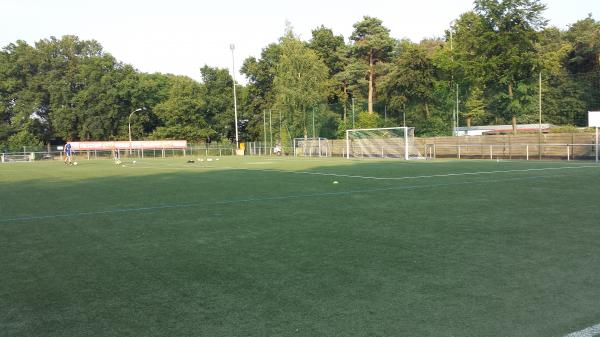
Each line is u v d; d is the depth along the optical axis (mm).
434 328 3541
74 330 3695
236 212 9844
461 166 23703
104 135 71500
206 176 21000
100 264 5797
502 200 10484
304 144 52688
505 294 4273
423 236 6891
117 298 4457
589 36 49125
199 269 5418
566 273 4879
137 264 5738
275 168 26141
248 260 5770
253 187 15133
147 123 76938
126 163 39375
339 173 20531
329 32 67062
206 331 3594
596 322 3607
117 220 9234
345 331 3516
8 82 68500
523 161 28031
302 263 5547
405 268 5207
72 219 9531
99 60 70562
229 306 4137
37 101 68938
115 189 15688
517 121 39375
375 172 20609
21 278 5250
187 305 4195
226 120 75062
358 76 59219
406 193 12336
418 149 39719
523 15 35656
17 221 9414
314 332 3512
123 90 70250
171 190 14875
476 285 4551
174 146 65312
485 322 3641
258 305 4145
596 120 24922
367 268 5250
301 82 52562
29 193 15164
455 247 6145
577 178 15258
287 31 54375
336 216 8945
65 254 6410
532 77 36219
